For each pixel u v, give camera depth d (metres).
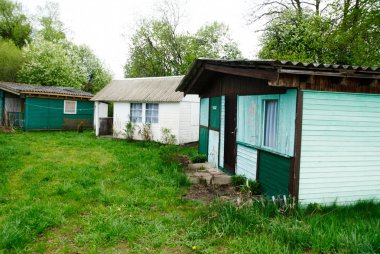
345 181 5.63
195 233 4.33
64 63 27.36
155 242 4.13
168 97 15.08
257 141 6.64
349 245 3.84
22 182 7.08
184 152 12.32
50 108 19.61
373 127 5.75
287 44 14.53
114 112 17.48
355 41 12.59
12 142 13.30
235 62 5.99
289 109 5.45
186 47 29.33
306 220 4.72
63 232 4.52
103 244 4.14
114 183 7.20
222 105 8.64
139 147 13.47
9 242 4.00
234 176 7.33
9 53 28.27
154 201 5.97
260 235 4.16
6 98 19.83
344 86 5.45
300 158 5.29
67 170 8.29
